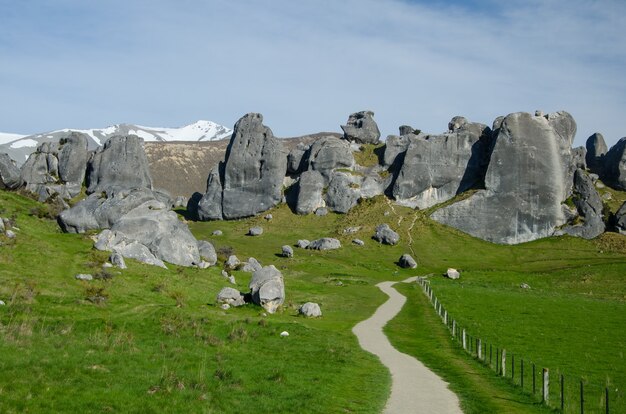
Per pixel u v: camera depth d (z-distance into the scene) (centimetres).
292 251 12006
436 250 13125
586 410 2994
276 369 3303
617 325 6097
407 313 6744
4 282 4788
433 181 15612
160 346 3622
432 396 3058
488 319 6291
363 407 2745
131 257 6769
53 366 2786
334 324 5644
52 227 8144
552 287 10006
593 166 17525
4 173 10369
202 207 16200
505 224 14400
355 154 17462
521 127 14862
